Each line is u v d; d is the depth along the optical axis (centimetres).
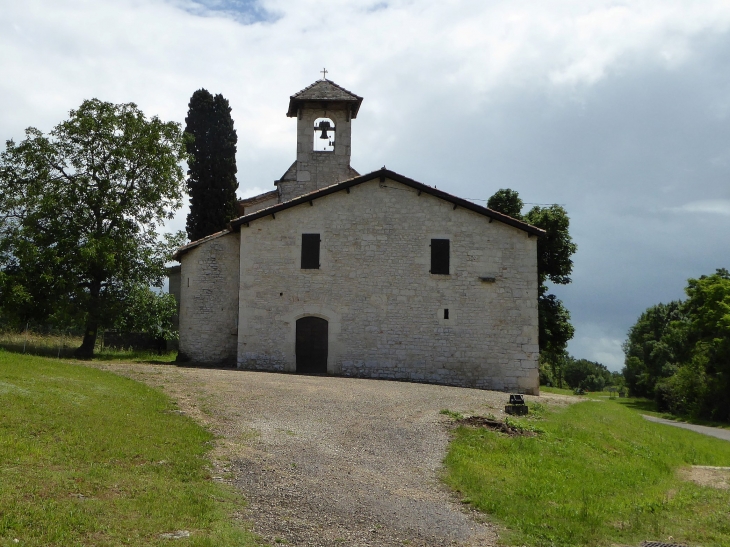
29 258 2359
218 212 3584
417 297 2256
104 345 2955
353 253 2270
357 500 877
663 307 7175
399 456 1122
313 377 2072
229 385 1658
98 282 2578
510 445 1270
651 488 1183
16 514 656
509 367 2239
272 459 1021
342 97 2644
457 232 2283
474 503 916
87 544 622
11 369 1401
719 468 1561
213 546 649
